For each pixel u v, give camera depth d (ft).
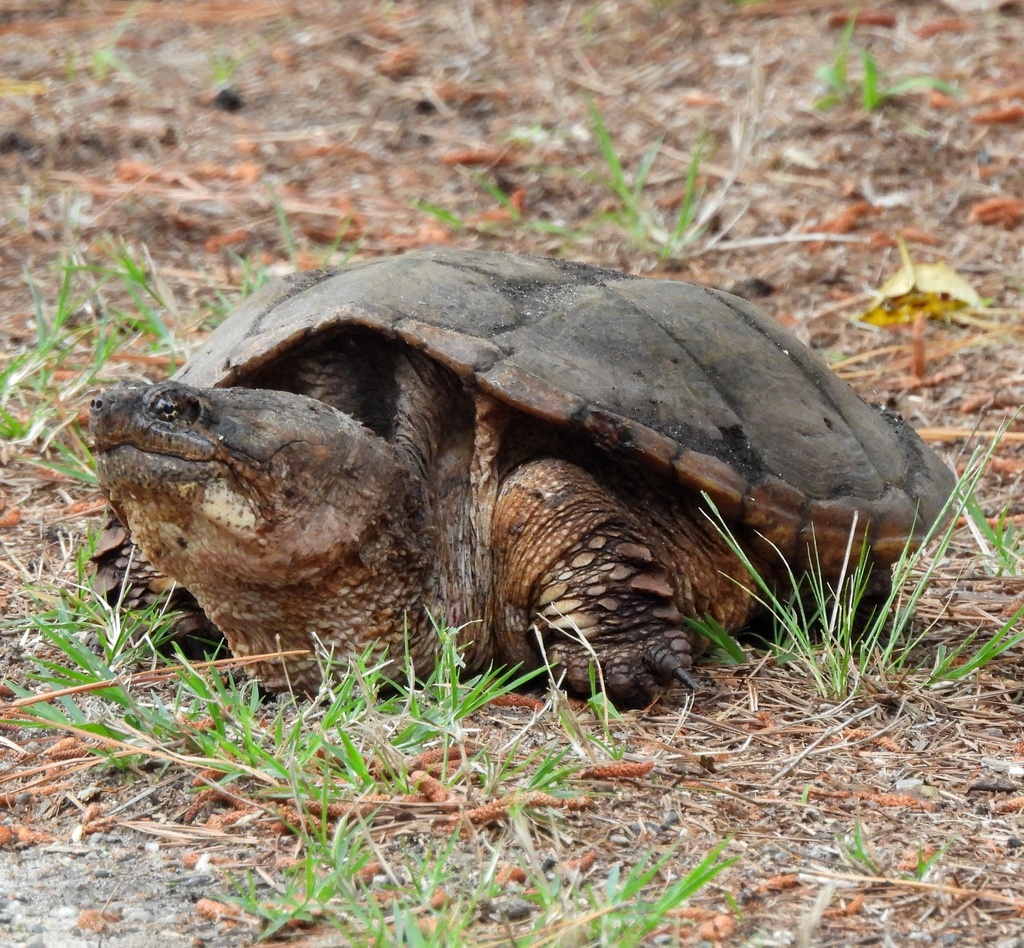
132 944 16.72
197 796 19.88
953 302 42.52
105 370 37.09
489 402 23.36
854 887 17.71
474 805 19.16
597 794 19.77
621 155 52.42
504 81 59.16
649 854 18.25
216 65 61.87
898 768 21.35
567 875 17.74
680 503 24.84
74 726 20.62
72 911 17.49
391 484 22.50
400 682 23.29
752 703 23.31
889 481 26.55
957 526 31.48
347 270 26.71
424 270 25.05
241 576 21.94
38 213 48.60
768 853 18.52
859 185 49.60
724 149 52.34
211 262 45.06
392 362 24.02
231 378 24.25
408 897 17.25
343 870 17.43
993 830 19.48
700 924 16.78
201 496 20.86
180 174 51.88
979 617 27.35
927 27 60.23
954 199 48.62
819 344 41.24
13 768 21.07
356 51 63.77
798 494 24.54
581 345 24.13
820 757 21.58
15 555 28.78
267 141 55.31
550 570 23.18
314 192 50.96
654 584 23.17
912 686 24.06
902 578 24.76
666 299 26.05
